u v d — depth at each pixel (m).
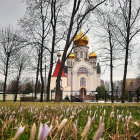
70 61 63.28
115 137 1.31
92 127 2.13
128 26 17.48
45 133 0.50
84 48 64.06
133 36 17.31
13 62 25.94
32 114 3.59
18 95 38.97
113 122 2.60
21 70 30.67
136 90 19.11
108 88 77.69
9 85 50.66
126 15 17.98
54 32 16.59
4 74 25.89
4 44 24.44
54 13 16.61
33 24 17.34
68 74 62.56
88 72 62.44
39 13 18.17
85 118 3.09
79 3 13.66
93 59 63.56
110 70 21.98
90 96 53.66
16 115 3.34
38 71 24.11
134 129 1.97
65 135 1.48
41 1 16.80
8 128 1.77
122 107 7.18
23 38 16.67
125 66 16.98
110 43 21.69
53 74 56.84
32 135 0.63
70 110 4.44
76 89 61.16
